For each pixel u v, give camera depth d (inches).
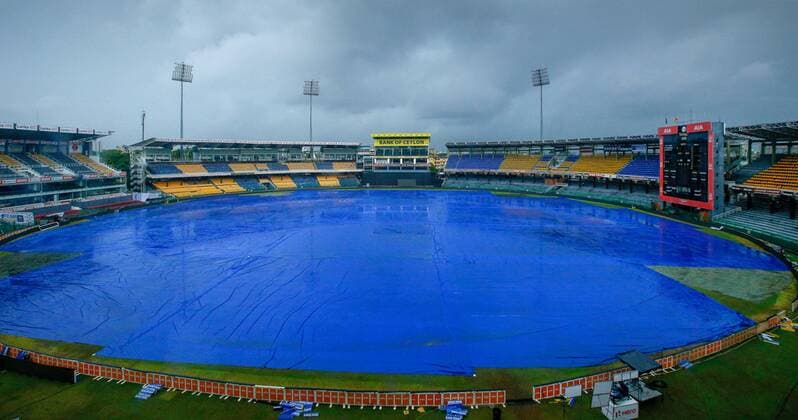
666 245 1851.6
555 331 984.3
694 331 974.4
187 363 840.3
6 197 2566.4
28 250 1797.5
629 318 1054.4
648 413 651.5
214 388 716.0
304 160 5108.3
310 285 1330.0
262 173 4626.0
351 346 915.4
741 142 2856.8
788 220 2006.6
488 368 818.2
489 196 3964.1
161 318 1066.1
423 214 2844.5
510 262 1595.7
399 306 1149.1
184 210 3041.3
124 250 1800.0
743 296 1199.6
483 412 669.9
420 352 887.1
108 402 689.0
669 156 2556.6
